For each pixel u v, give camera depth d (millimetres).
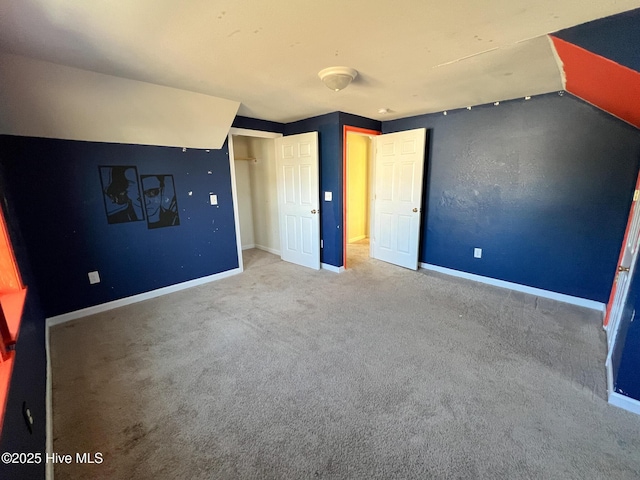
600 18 1449
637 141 2523
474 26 1559
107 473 1350
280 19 1490
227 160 3848
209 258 3836
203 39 1717
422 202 4086
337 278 3902
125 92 2549
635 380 1642
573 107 2773
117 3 1352
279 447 1479
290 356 2221
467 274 3832
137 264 3227
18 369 1156
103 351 2297
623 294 2033
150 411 1707
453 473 1341
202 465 1390
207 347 2346
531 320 2715
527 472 1346
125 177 3041
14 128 2350
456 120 3590
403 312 2904
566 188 2936
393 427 1589
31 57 2010
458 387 1878
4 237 1660
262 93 2865
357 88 2688
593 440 1501
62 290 2770
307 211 4215
